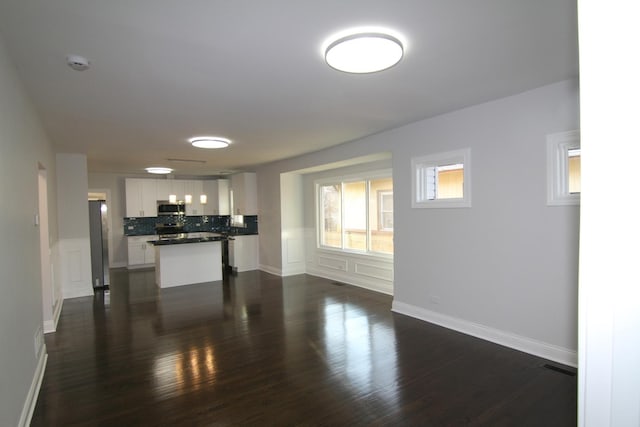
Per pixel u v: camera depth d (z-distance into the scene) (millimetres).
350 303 5254
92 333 4098
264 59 2426
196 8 1798
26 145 2766
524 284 3359
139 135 4652
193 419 2391
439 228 4117
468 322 3857
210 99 3244
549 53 2430
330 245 7223
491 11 1891
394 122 4250
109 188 8875
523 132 3305
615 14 553
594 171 581
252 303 5336
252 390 2756
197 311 4949
